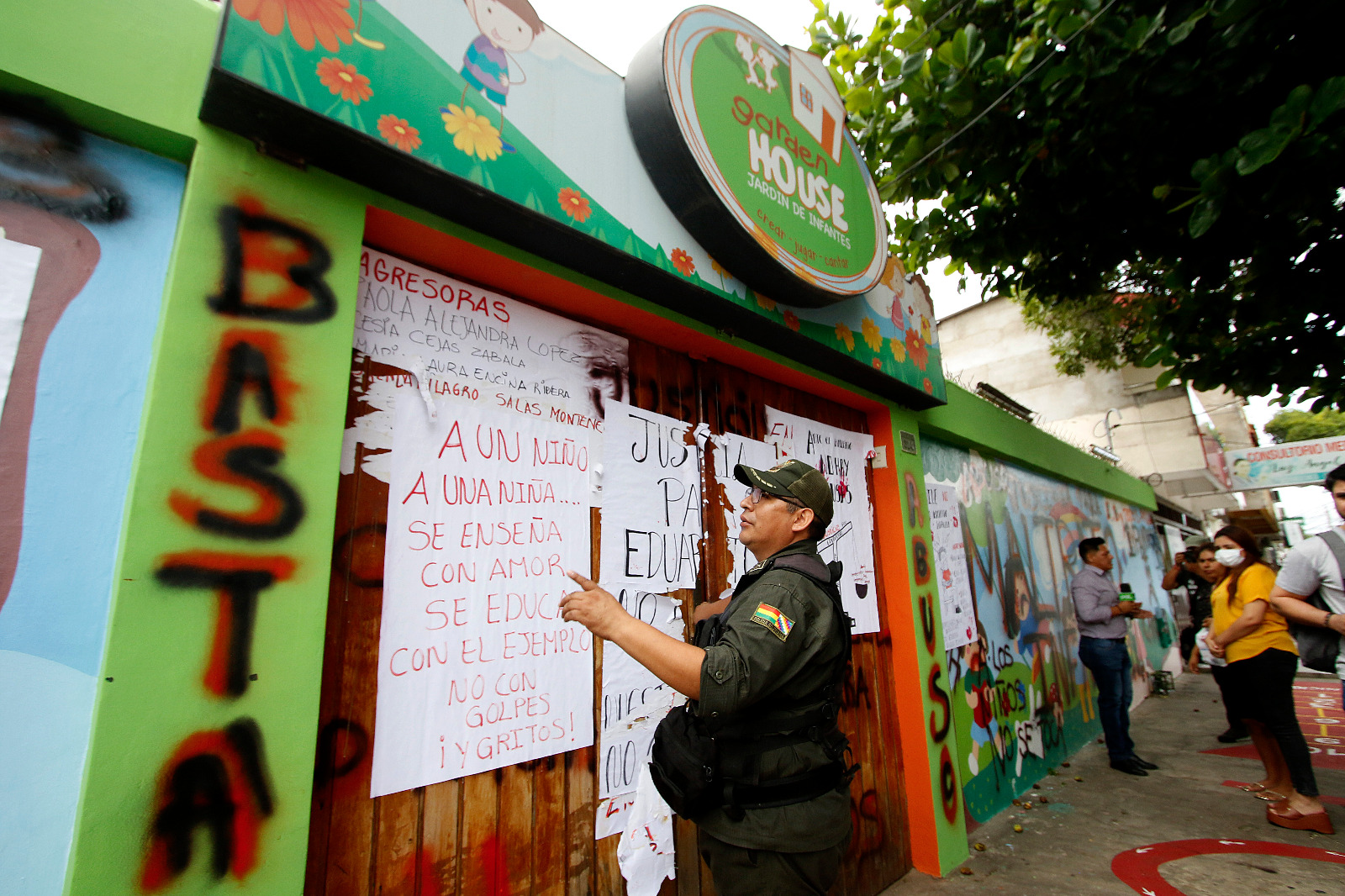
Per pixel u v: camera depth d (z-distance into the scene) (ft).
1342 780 14.89
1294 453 43.11
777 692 5.02
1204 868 10.43
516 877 5.89
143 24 4.52
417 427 5.86
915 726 11.07
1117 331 35.35
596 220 6.68
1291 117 8.65
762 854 4.91
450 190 5.54
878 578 11.79
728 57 8.26
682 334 8.46
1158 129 11.42
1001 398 21.30
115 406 4.24
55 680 3.78
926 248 15.05
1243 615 12.66
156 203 4.64
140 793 3.67
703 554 8.63
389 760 5.18
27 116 4.21
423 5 5.52
